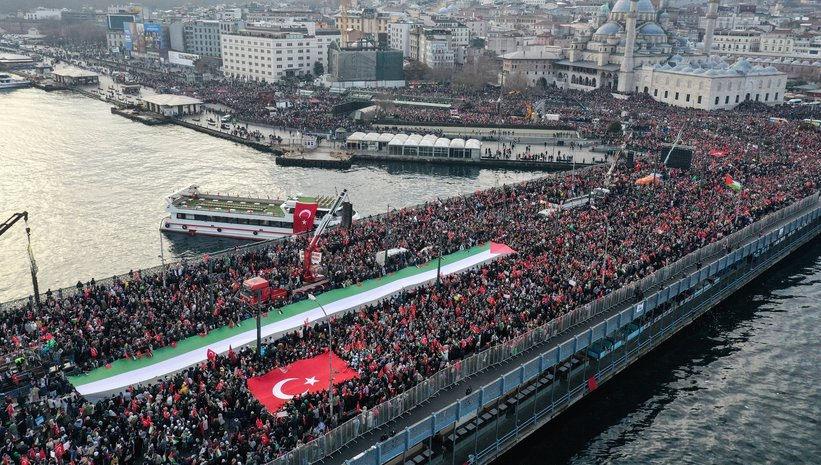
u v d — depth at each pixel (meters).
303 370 75.81
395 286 100.19
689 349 102.62
